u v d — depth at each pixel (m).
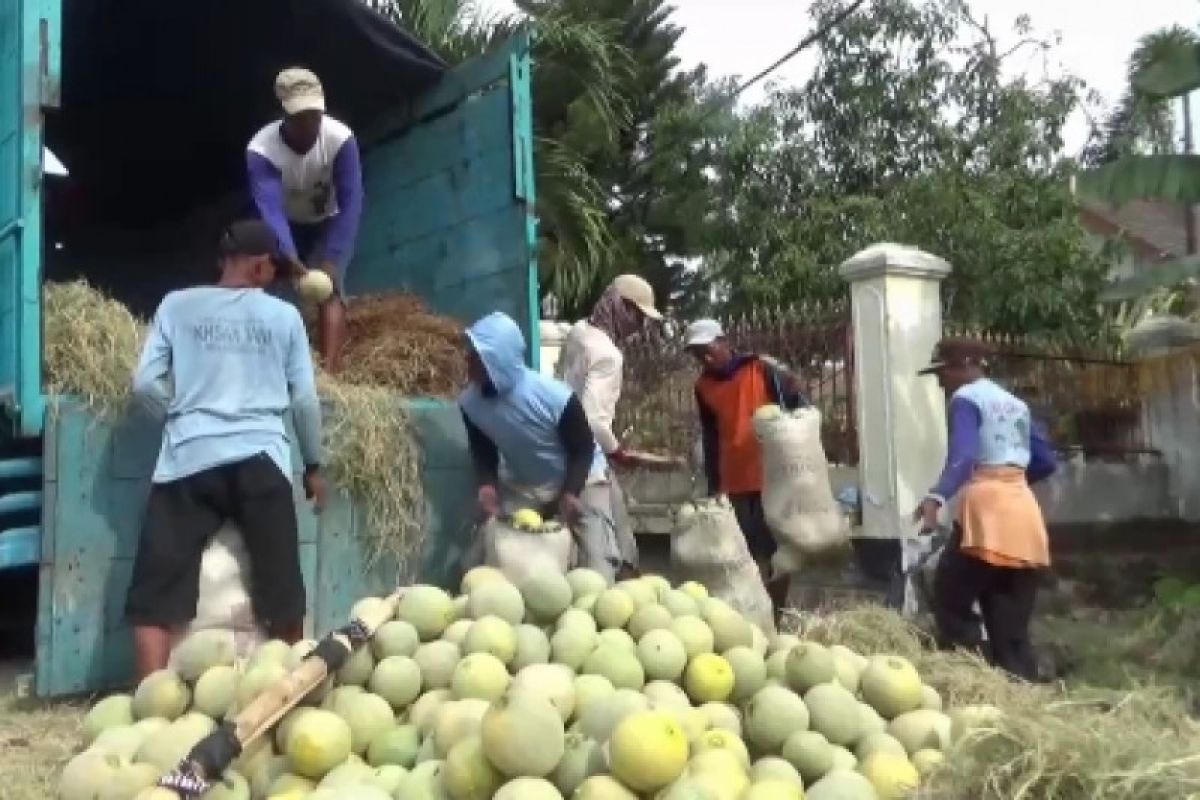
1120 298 8.24
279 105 8.03
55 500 4.47
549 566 3.83
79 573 4.50
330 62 7.27
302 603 4.34
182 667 3.34
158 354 4.29
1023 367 9.36
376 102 7.49
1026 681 4.48
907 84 15.77
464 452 5.43
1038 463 5.56
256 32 7.20
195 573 4.20
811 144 16.42
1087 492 9.35
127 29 7.24
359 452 5.05
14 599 5.93
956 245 13.86
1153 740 2.67
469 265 6.71
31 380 4.41
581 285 14.20
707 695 3.20
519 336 4.96
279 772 2.87
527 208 6.27
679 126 19.05
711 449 6.59
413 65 6.94
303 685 3.03
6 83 4.72
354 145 6.07
